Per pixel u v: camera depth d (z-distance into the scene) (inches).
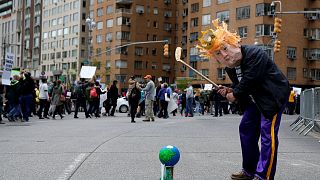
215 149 357.1
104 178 238.2
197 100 1365.7
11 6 5177.2
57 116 940.0
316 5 2432.3
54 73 4165.8
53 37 4266.7
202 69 2763.3
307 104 566.6
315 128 540.1
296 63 2417.6
